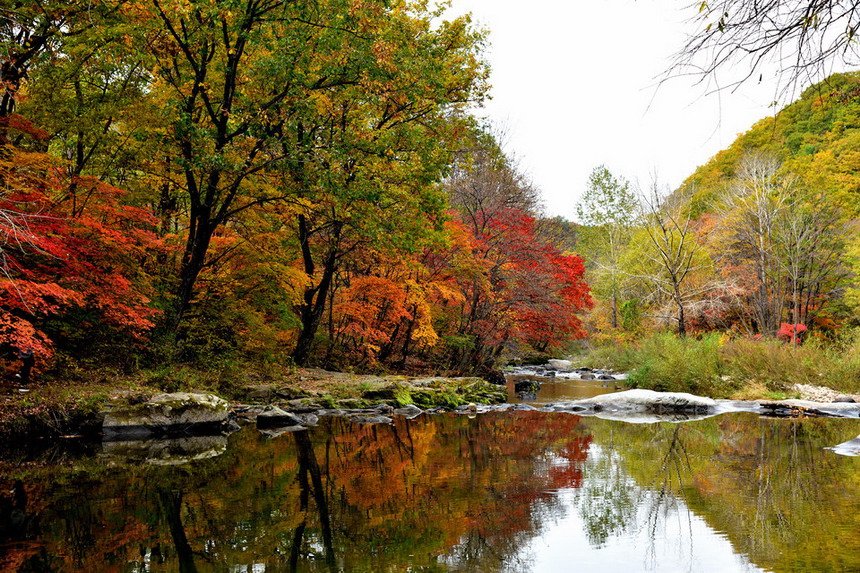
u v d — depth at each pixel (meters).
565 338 41.12
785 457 9.42
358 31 13.74
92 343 13.72
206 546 5.17
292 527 5.78
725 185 38.41
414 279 22.16
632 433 12.41
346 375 19.94
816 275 30.33
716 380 19.17
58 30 12.09
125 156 14.12
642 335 35.28
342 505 6.62
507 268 23.88
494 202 26.14
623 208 48.78
